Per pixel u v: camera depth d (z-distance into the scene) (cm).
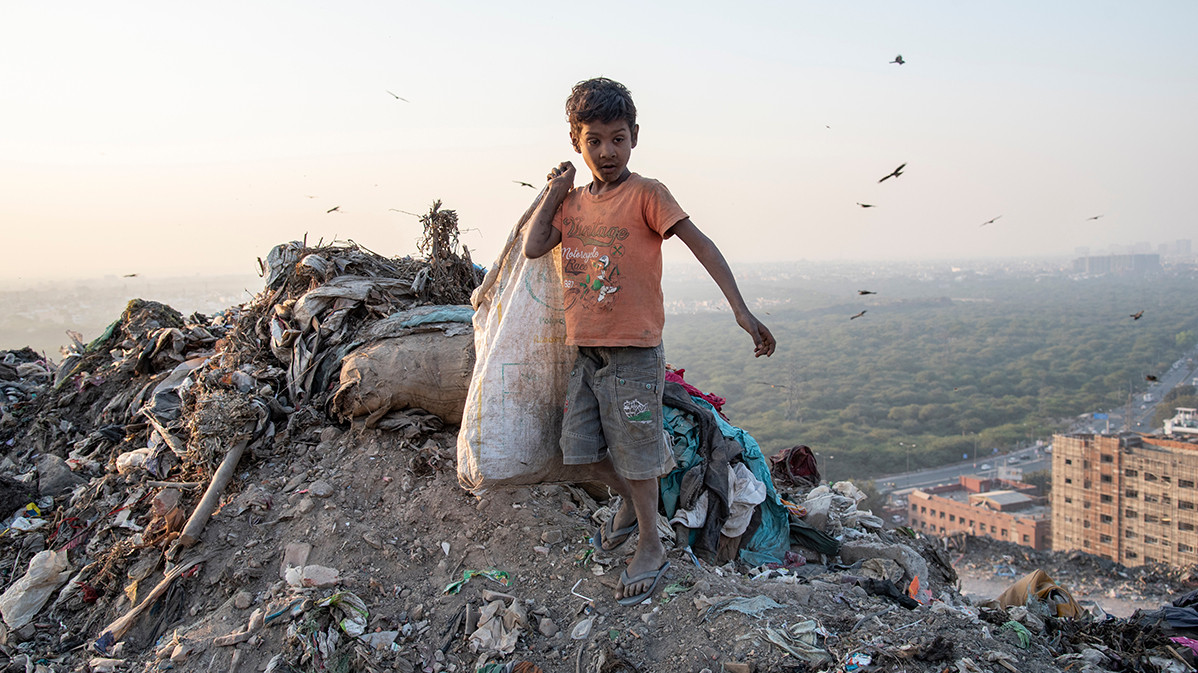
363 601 261
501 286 261
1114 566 1347
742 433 343
